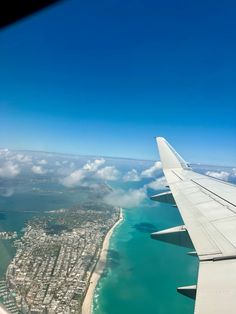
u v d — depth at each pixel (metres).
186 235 11.41
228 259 7.91
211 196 15.95
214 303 5.67
